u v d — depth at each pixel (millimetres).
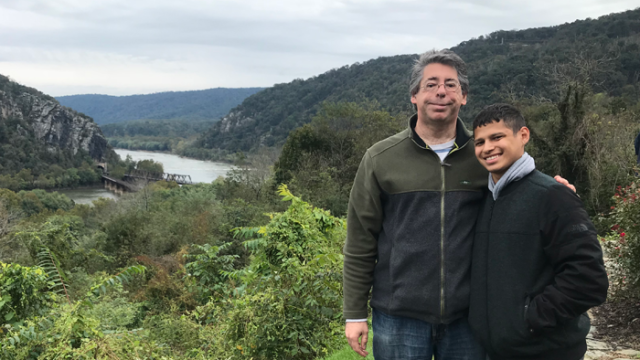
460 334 1967
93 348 3340
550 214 1715
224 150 156625
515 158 1831
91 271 21469
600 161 17656
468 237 1945
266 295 4105
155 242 25062
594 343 4527
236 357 4145
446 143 2018
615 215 5410
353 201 2129
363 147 37688
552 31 115250
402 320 2016
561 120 19969
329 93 145125
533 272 1752
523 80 50219
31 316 4363
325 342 4133
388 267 2049
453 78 1980
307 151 40844
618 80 43125
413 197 1977
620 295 5215
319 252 4562
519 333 1717
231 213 28812
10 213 34500
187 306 12250
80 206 68188
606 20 87500
